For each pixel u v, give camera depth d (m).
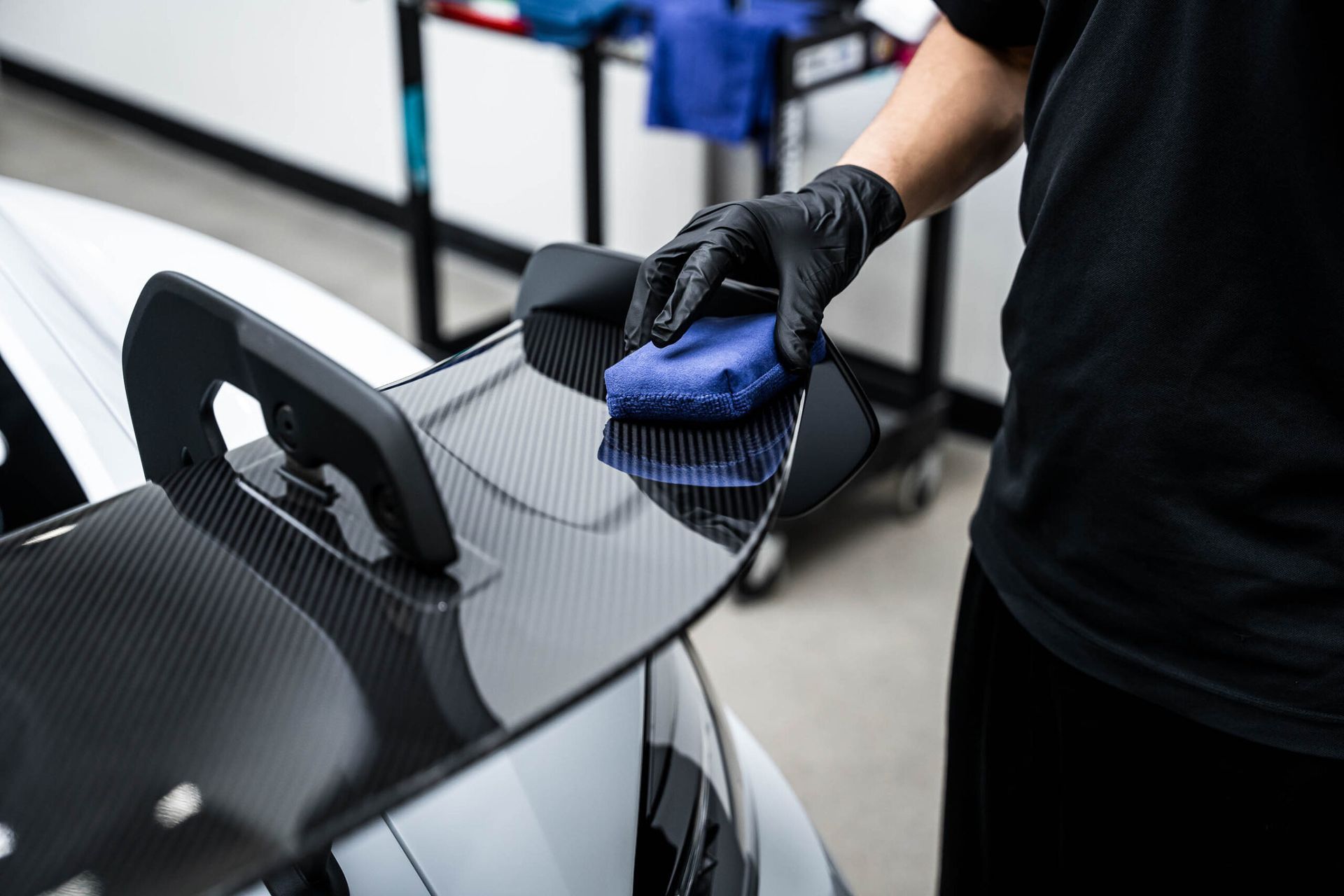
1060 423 0.76
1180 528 0.72
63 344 0.91
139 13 3.63
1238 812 0.76
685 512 0.51
